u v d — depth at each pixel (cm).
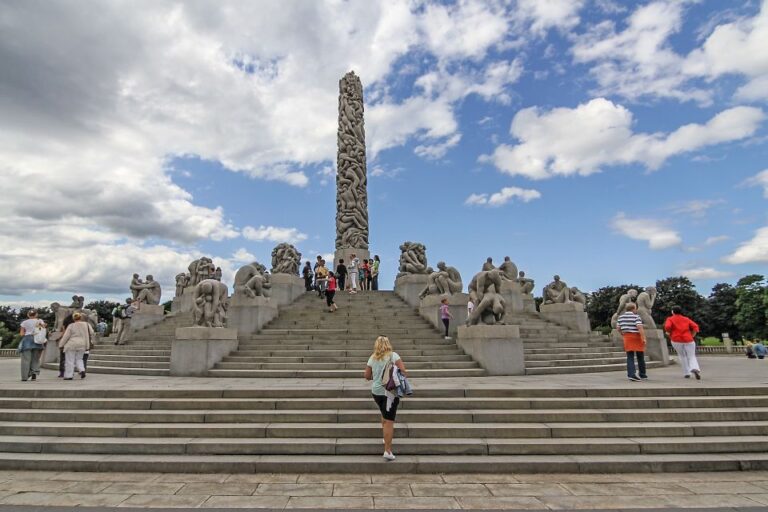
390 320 1977
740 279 6444
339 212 3391
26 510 599
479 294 1539
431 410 937
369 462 752
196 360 1448
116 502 627
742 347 3397
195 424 879
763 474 749
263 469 750
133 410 940
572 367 1560
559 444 805
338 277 2820
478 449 798
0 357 3422
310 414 894
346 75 3641
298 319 1994
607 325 7112
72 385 1113
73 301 2281
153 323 2480
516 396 994
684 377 1321
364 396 993
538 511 597
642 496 651
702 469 762
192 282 2634
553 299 2462
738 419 912
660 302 6962
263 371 1392
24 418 912
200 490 672
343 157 3456
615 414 904
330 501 630
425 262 2538
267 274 2419
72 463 763
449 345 1638
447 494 657
